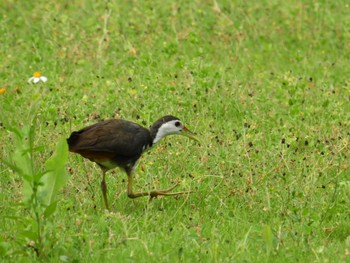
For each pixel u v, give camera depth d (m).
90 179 12.88
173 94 16.14
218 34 20.17
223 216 11.83
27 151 10.02
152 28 20.52
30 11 21.48
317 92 16.86
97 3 21.69
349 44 19.94
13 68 18.06
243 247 10.38
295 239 10.88
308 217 11.53
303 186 12.52
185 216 11.86
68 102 15.78
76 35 19.86
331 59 19.31
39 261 10.01
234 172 12.99
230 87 16.83
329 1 22.02
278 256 10.44
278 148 13.84
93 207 12.03
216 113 15.80
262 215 11.91
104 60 18.34
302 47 20.03
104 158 11.94
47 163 10.20
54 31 19.89
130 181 12.26
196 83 16.53
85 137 11.78
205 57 18.92
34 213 10.45
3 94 16.36
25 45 19.47
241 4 21.81
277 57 19.36
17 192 12.05
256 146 14.12
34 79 15.09
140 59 18.23
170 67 17.98
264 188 12.59
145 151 12.57
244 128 14.23
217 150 13.84
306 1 22.05
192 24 20.56
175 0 21.98
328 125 15.06
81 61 18.11
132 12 21.30
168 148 13.92
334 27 20.69
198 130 14.76
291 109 15.60
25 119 15.05
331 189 12.58
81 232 10.72
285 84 16.70
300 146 14.27
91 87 16.89
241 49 19.84
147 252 10.24
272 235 10.62
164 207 12.30
